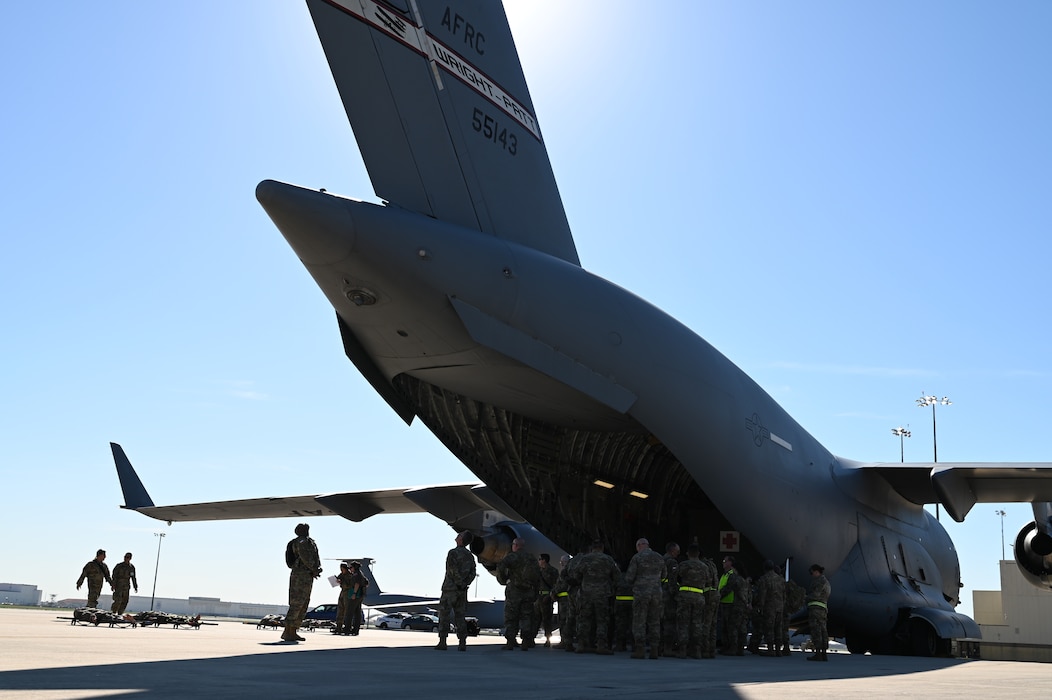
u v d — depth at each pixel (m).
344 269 8.42
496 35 9.90
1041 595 36.88
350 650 8.55
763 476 11.47
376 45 8.67
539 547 14.05
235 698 4.07
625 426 11.13
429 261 8.58
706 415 10.66
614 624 10.92
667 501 13.11
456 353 9.38
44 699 3.86
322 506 18.44
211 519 21.00
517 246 9.55
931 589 15.10
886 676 7.37
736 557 12.91
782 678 6.74
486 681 5.40
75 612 14.28
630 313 10.23
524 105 10.14
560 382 9.52
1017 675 7.81
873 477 13.64
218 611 96.44
